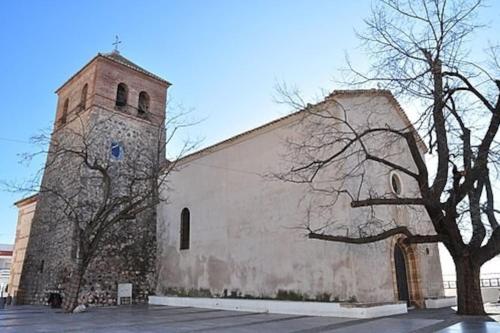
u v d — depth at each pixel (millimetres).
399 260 17703
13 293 29766
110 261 22219
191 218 22438
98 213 19578
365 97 17609
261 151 19312
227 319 14117
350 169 15828
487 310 15453
